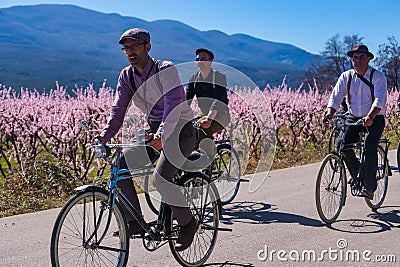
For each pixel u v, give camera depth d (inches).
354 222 241.6
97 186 157.2
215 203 192.2
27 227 236.8
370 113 235.1
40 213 264.8
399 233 224.2
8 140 403.5
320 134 561.9
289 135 526.0
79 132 366.9
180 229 176.2
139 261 187.9
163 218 174.4
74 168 361.4
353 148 246.1
